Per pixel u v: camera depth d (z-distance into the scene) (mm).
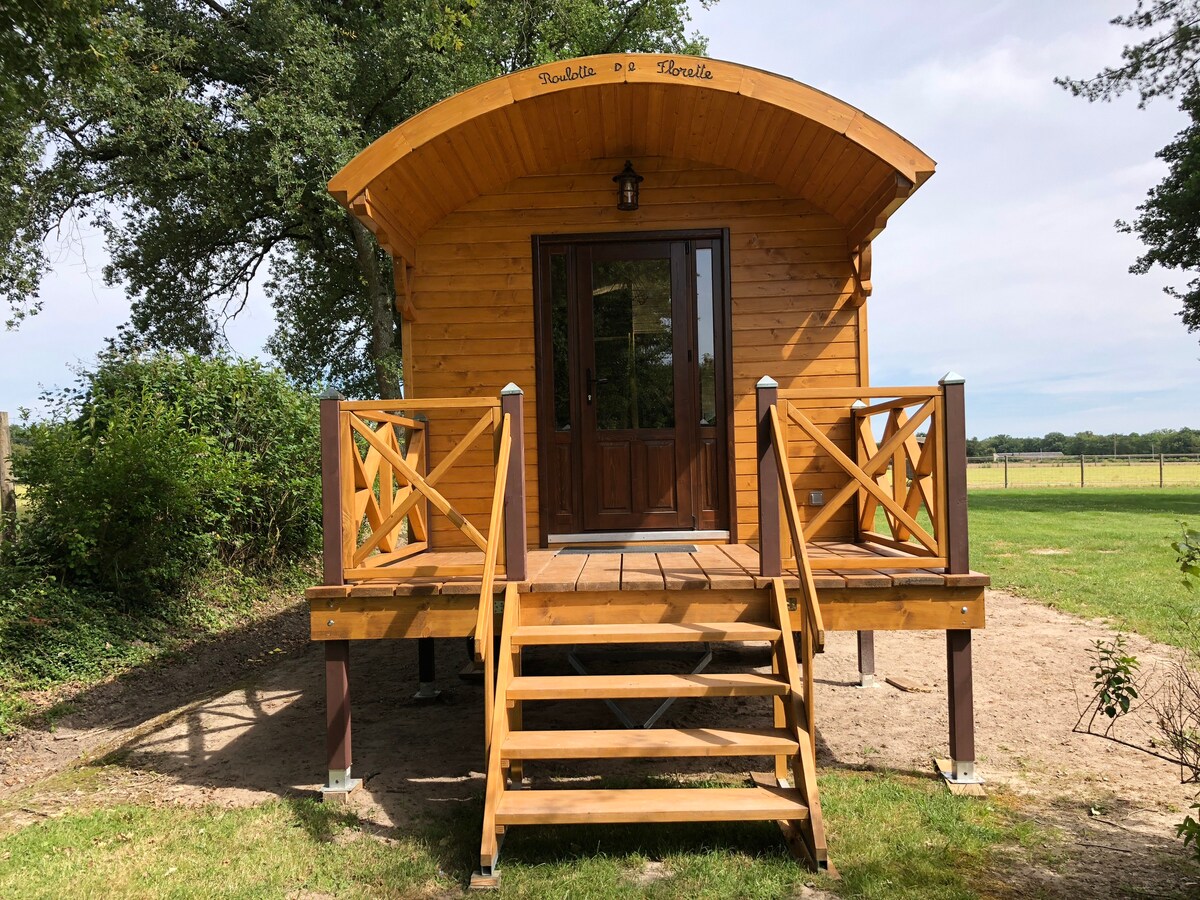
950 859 3568
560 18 16734
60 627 7465
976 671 6773
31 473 7965
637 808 3590
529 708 6129
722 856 3643
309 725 6000
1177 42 16375
